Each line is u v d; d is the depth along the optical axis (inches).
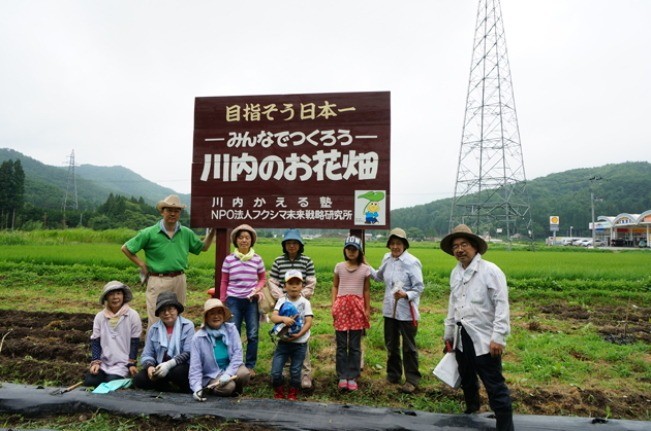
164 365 175.5
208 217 252.7
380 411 156.1
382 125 239.9
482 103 1881.2
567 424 150.4
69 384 190.5
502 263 730.8
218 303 178.1
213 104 256.8
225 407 158.4
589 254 1152.8
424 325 312.3
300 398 186.1
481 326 150.4
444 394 187.9
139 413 156.3
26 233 1179.3
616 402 179.0
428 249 1419.8
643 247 2138.3
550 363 229.8
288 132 248.4
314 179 244.1
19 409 159.8
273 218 246.8
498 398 144.0
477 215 1918.1
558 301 419.8
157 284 215.8
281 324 179.5
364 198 238.7
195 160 256.4
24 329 277.4
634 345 265.9
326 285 460.8
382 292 446.0
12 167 2733.8
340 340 194.4
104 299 196.9
